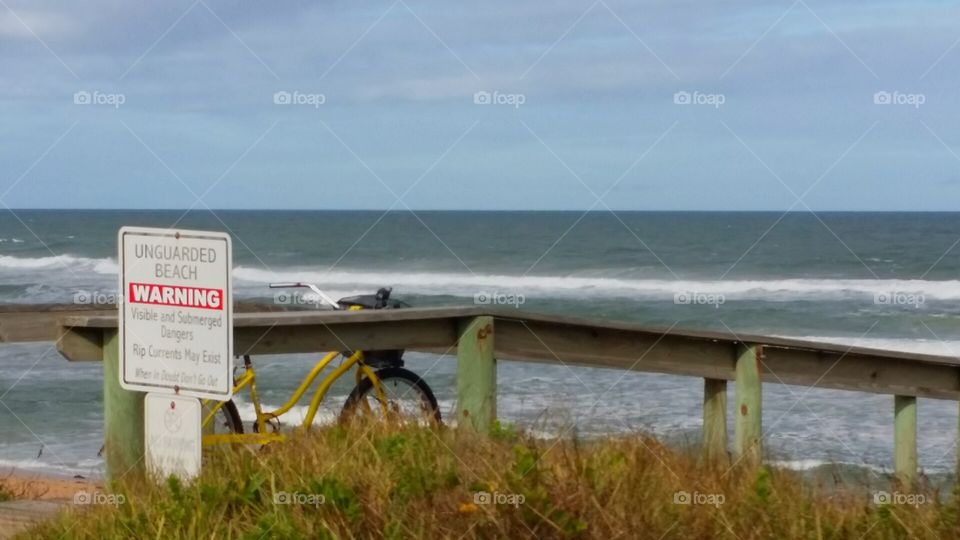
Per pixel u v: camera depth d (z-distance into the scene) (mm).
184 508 4348
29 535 4617
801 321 35688
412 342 6160
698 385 14859
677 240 66625
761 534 4121
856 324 35188
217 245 4730
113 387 5070
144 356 4918
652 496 4352
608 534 4016
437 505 4180
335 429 5551
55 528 4625
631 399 13578
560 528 3949
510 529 3965
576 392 13992
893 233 77562
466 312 6184
